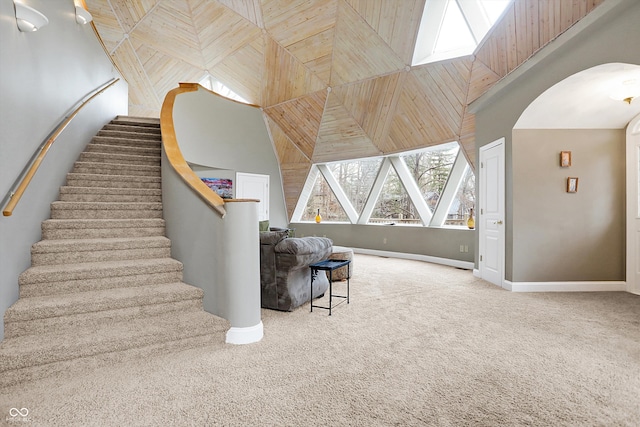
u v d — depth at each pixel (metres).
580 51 3.28
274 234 3.51
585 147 4.43
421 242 7.42
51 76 3.36
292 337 2.81
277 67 7.35
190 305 2.92
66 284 2.75
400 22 5.34
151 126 5.77
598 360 2.38
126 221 3.57
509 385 2.04
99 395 1.91
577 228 4.44
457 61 5.30
